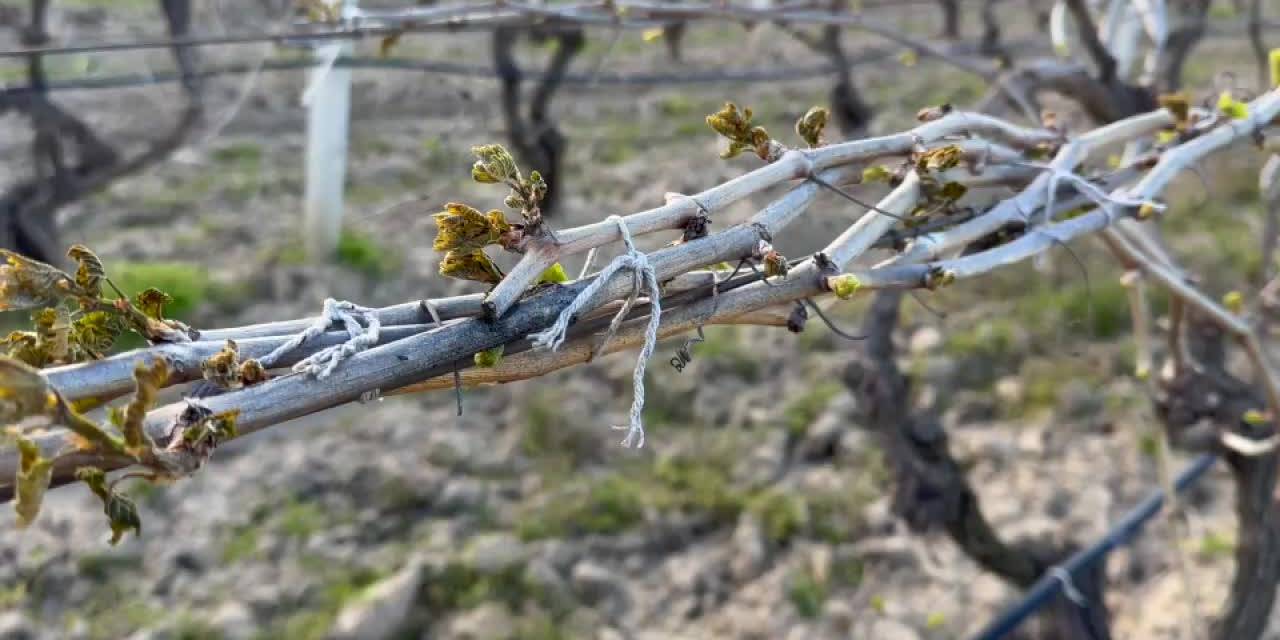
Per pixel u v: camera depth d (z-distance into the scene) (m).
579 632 3.27
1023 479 3.97
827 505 3.81
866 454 4.05
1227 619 2.48
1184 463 4.04
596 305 0.87
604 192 6.03
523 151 5.04
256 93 5.54
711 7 2.33
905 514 3.12
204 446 0.72
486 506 3.77
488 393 4.37
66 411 0.65
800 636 3.29
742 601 3.44
